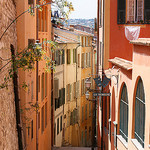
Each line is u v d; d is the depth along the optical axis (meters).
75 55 45.47
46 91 32.00
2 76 14.73
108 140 23.88
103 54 27.19
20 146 20.41
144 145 14.38
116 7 26.73
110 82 22.75
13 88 19.45
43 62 29.44
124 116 18.53
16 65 13.34
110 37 26.84
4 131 15.23
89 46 51.88
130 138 16.58
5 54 16.02
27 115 21.97
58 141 38.28
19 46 20.64
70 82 43.47
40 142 28.02
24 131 21.23
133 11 26.62
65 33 45.56
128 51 26.88
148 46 13.93
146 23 26.61
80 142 47.84
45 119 31.75
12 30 18.97
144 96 14.67
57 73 37.94
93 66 55.75
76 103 46.06
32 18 23.81
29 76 22.59
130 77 16.80
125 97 18.22
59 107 38.81
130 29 26.62
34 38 24.77
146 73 14.16
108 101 24.22
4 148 15.00
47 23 31.88
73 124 44.94
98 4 32.66
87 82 25.03
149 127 13.70
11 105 18.14
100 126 29.41
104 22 26.84
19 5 20.52
